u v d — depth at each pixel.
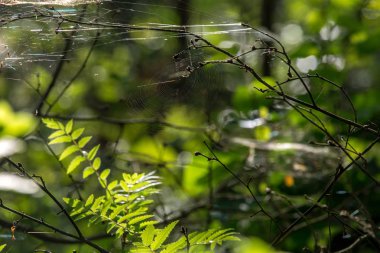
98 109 8.09
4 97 8.05
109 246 5.23
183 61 4.77
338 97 5.89
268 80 6.11
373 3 8.23
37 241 5.45
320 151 5.74
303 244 5.17
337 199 5.36
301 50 6.82
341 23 7.60
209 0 11.45
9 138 5.58
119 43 8.31
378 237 4.23
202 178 6.21
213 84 6.51
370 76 8.88
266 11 9.59
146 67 8.17
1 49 4.98
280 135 6.38
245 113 6.32
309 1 9.11
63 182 6.59
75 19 4.91
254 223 5.54
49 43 5.17
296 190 5.72
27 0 4.80
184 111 7.20
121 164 6.70
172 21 6.81
